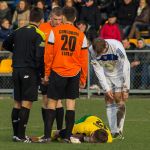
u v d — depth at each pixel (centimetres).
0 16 5316
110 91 2969
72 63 2792
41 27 3067
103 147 2711
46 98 2930
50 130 2817
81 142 2841
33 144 2791
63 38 2773
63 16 2814
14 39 2870
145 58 4703
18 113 2905
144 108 4278
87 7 5172
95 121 2895
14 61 2862
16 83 2870
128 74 2977
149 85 4734
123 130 3325
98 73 2980
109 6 5409
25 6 5197
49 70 2775
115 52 2952
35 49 2831
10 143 2831
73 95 2814
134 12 5259
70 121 2814
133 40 4950
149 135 3148
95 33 4975
